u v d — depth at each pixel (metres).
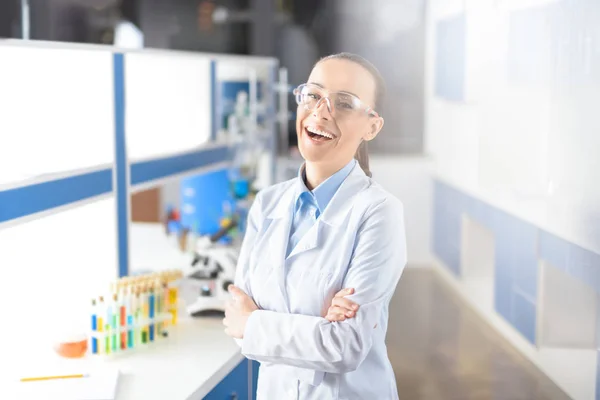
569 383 2.32
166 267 2.57
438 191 3.59
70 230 1.91
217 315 1.99
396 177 3.73
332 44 4.24
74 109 1.88
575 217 2.24
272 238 1.48
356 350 1.31
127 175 2.01
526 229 2.60
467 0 3.19
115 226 1.93
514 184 2.68
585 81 2.16
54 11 4.85
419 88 3.86
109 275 1.94
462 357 2.83
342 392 1.39
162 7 4.78
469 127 3.21
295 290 1.41
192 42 4.80
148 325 1.77
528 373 2.54
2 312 1.85
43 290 1.89
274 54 4.50
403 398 2.69
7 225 1.51
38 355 1.71
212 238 2.90
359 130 1.42
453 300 3.23
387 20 3.96
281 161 3.90
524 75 2.57
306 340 1.33
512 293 2.71
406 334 3.07
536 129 2.51
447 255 3.43
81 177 1.78
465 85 3.17
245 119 3.00
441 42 3.58
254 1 4.52
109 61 1.93
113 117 1.94
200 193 3.07
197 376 1.58
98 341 1.71
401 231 1.41
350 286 1.36
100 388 1.50
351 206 1.42
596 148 2.11
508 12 2.72
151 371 1.61
